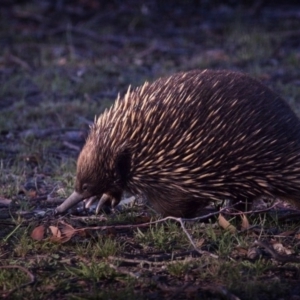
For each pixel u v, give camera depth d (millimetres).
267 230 10633
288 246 10141
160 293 8766
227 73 10609
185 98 10172
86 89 20609
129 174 10438
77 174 10523
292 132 10508
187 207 10680
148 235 10289
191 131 10078
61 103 19016
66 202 10609
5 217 11531
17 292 8742
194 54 24438
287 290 8906
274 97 10602
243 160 10258
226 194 10594
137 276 9062
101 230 10664
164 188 10445
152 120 10133
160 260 9680
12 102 19797
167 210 10719
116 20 28109
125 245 10203
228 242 10008
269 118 10312
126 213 11422
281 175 10484
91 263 9500
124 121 10258
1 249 10164
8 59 23547
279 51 24297
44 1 29188
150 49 24625
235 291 8750
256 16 28781
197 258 9625
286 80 21422
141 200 12094
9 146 16047
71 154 15695
